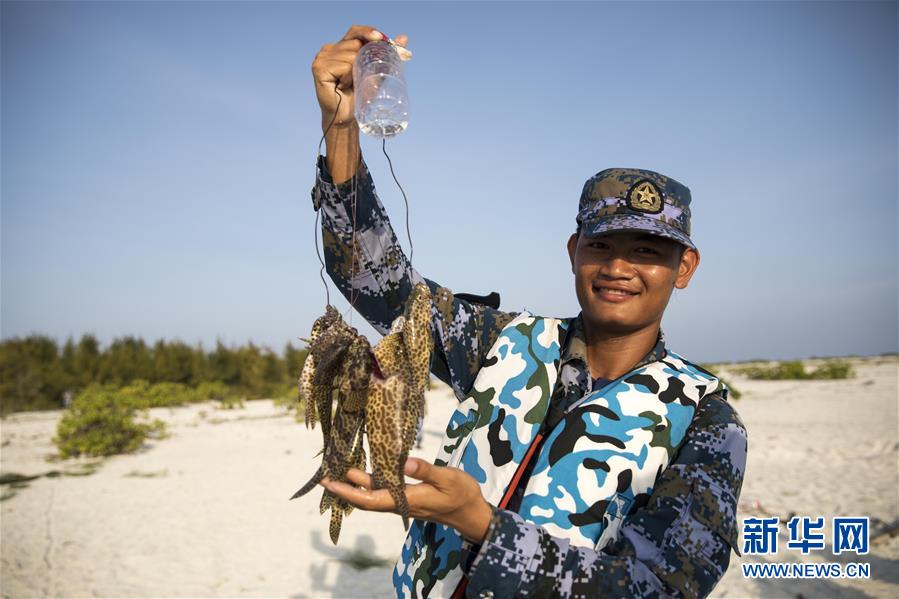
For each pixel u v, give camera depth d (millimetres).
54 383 32125
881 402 22234
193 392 32688
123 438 15500
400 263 2246
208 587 6668
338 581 6777
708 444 1869
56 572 7133
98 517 9359
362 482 1614
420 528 2109
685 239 2023
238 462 13781
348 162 2062
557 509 1818
